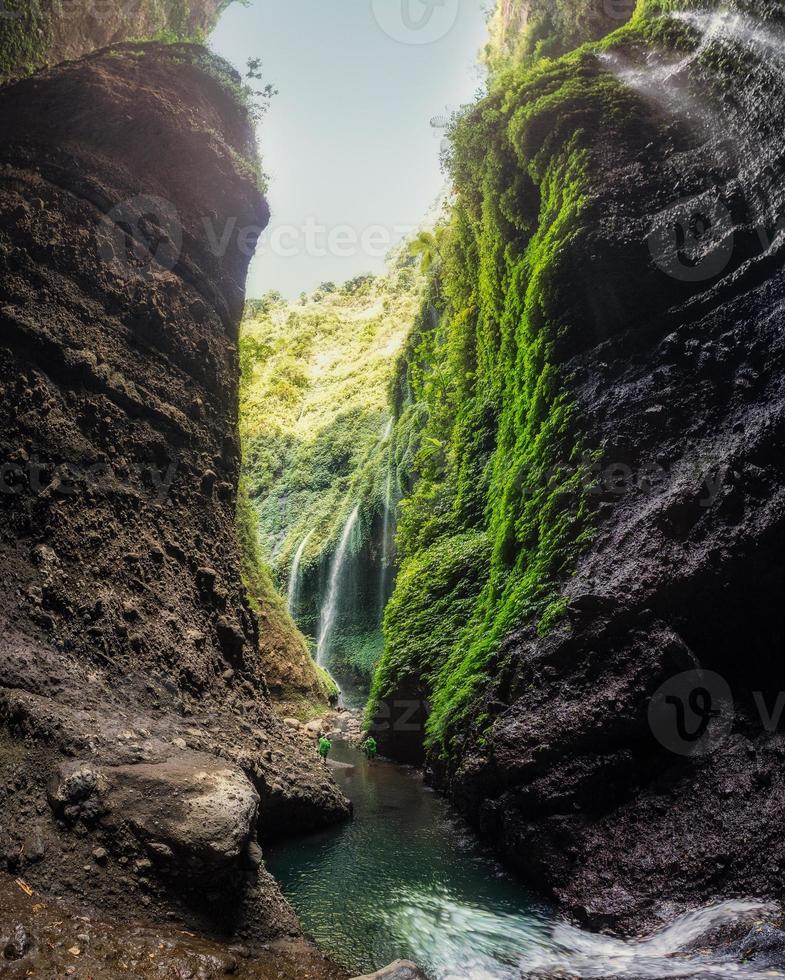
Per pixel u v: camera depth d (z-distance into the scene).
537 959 4.00
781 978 3.43
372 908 4.56
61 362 5.28
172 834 3.41
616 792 5.19
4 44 6.71
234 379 7.19
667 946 4.06
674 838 4.68
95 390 5.51
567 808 5.27
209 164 7.08
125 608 4.97
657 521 5.88
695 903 4.30
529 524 7.52
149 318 6.17
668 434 6.40
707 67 7.54
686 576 5.43
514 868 5.41
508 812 5.62
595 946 4.21
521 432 8.38
